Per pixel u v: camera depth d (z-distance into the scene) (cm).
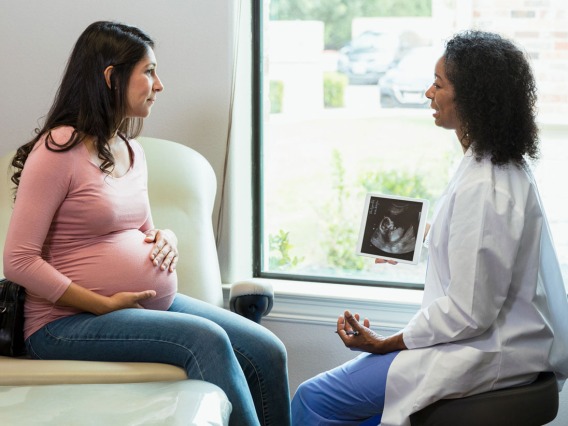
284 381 217
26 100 303
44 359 199
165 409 163
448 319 189
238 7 284
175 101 291
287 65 298
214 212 292
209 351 191
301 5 294
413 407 191
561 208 275
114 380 186
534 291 194
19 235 191
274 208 307
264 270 310
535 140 197
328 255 305
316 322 286
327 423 209
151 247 213
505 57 193
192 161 264
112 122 202
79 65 201
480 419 188
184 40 287
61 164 192
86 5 294
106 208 199
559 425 265
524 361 191
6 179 248
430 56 285
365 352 212
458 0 279
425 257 294
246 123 298
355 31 291
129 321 195
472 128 194
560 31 269
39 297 202
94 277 201
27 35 300
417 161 293
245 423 189
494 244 186
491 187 188
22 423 155
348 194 301
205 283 253
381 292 288
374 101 294
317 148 301
